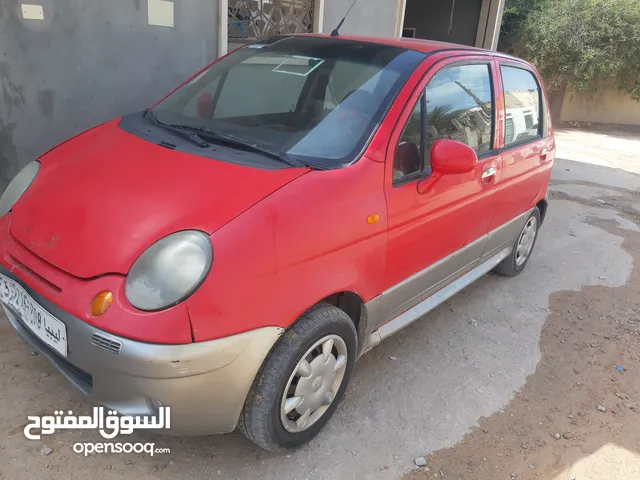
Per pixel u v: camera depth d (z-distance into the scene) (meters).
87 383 2.05
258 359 2.00
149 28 4.80
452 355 3.37
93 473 2.20
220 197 2.08
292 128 2.66
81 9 4.34
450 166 2.64
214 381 1.92
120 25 4.60
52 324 1.99
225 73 3.19
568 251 5.39
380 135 2.54
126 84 4.81
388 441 2.58
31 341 2.26
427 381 3.07
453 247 3.16
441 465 2.48
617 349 3.71
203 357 1.86
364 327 2.60
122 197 2.16
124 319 1.83
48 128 4.48
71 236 2.08
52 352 2.17
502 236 3.88
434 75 2.88
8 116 4.26
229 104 2.96
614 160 10.61
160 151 2.47
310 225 2.14
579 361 3.51
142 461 2.29
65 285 1.96
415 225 2.71
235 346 1.92
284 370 2.12
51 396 2.55
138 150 2.50
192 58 5.23
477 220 3.34
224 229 1.96
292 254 2.07
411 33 12.52
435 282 3.15
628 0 14.05
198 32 5.19
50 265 2.05
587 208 6.95
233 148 2.53
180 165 2.32
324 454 2.44
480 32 11.19
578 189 7.87
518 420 2.87
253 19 5.82
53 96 4.42
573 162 9.90
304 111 2.75
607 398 3.16
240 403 2.04
